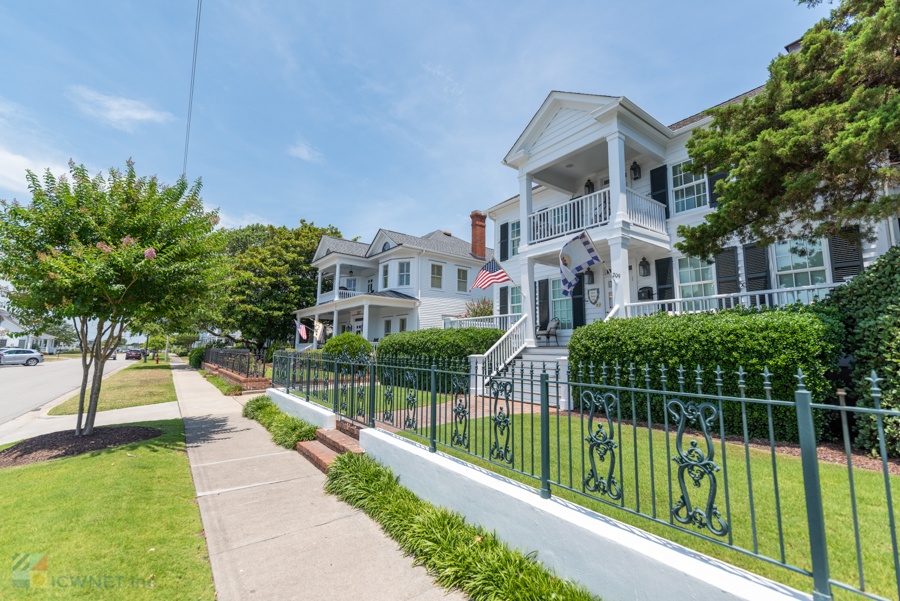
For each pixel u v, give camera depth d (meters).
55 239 6.49
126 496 4.32
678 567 2.08
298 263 31.88
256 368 14.74
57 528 3.54
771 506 3.30
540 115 11.12
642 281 11.29
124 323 7.16
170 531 3.73
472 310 17.88
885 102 4.97
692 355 5.95
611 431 2.67
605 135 9.88
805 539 2.79
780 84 5.98
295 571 3.19
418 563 3.27
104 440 6.71
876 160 5.38
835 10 6.19
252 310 27.64
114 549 3.29
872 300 4.93
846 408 1.66
